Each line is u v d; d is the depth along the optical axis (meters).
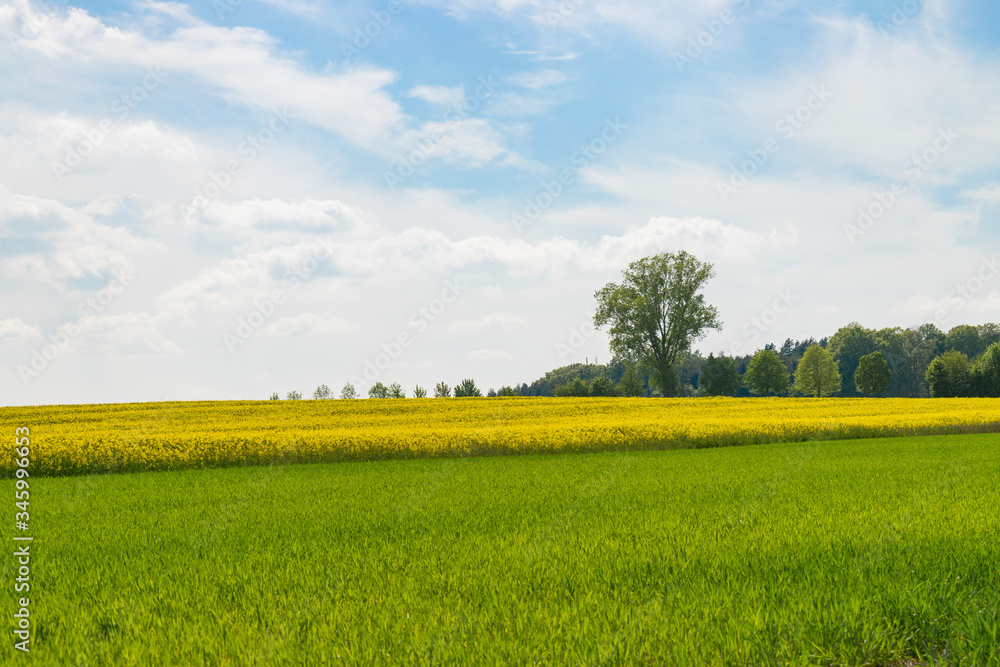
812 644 4.04
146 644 4.66
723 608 4.81
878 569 5.69
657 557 6.72
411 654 4.14
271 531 9.48
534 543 7.79
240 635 4.68
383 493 14.01
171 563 7.44
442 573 6.38
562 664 3.92
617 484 14.44
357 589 5.91
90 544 8.94
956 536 6.96
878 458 19.95
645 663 3.94
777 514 9.43
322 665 4.02
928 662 3.95
